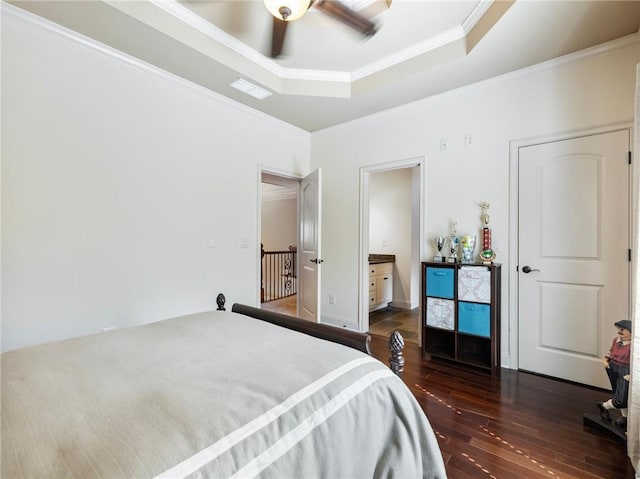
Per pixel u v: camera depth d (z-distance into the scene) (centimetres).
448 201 318
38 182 214
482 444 180
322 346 143
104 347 142
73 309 230
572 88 254
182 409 90
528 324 275
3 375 113
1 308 201
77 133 232
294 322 181
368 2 197
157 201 279
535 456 170
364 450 103
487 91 295
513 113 282
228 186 338
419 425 122
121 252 256
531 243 274
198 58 258
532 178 273
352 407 105
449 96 316
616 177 238
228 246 338
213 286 323
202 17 240
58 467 68
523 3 197
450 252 312
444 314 294
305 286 419
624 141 234
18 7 201
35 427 82
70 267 229
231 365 122
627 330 185
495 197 291
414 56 281
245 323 181
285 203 848
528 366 275
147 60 261
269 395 100
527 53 248
